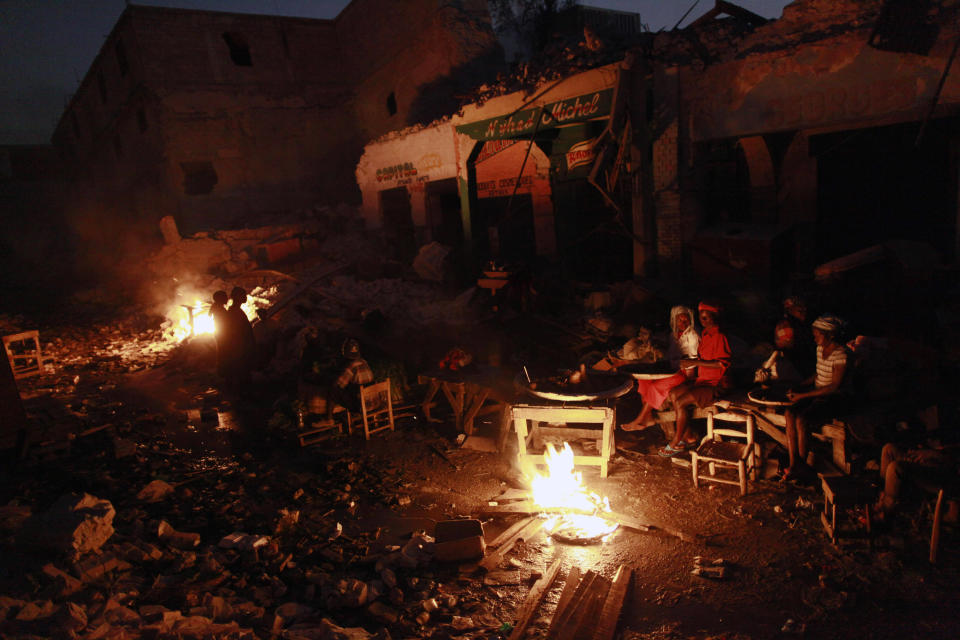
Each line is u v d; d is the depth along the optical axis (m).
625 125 10.90
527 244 15.77
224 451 7.55
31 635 3.61
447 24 19.38
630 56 10.34
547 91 12.34
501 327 10.88
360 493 6.32
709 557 4.86
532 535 5.33
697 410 6.57
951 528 4.84
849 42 8.92
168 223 19.45
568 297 12.49
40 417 8.20
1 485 6.26
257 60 22.95
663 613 4.26
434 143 16.25
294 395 8.96
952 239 9.05
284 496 6.25
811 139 10.09
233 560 4.90
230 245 19.45
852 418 5.89
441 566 4.92
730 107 10.30
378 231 20.02
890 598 4.20
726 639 3.94
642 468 6.56
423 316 12.21
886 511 4.86
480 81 20.09
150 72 21.16
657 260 11.62
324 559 5.05
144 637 3.76
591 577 4.59
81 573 4.43
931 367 6.45
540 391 6.54
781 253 10.27
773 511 5.48
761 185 10.81
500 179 16.17
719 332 6.47
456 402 7.82
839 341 5.76
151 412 9.30
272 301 14.30
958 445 5.23
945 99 8.25
